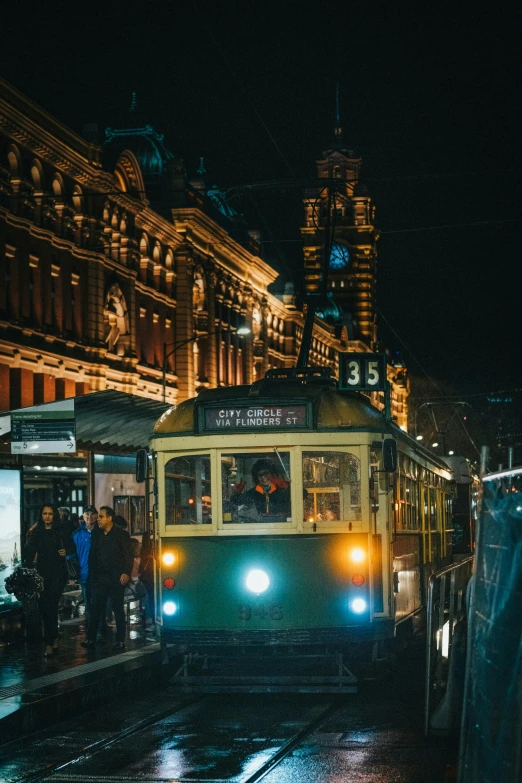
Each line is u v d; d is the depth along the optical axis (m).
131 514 25.83
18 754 9.91
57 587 15.37
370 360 17.81
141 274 47.16
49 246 37.44
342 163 123.12
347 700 12.84
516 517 6.46
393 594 13.98
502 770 6.21
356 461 13.71
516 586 6.36
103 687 12.66
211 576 13.55
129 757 9.73
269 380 14.26
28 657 15.24
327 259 29.14
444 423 91.94
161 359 49.31
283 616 13.34
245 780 8.73
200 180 57.56
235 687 13.12
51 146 36.75
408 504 16.38
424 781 8.61
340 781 8.68
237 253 59.19
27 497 29.14
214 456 13.78
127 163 43.25
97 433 21.16
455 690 10.36
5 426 18.20
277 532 13.52
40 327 36.72
